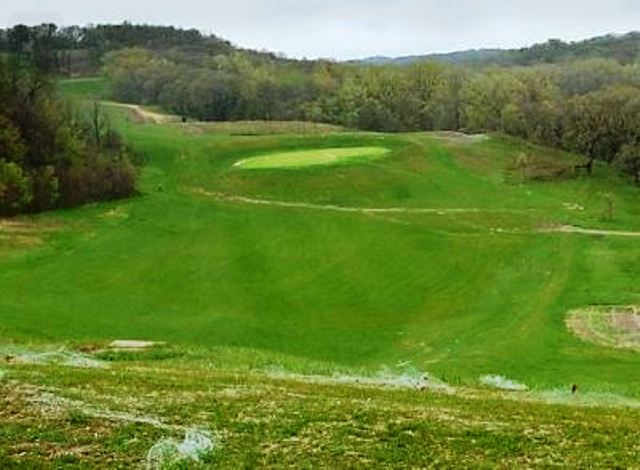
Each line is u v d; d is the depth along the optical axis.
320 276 67.12
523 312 59.31
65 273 64.19
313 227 85.19
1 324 46.53
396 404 23.39
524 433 20.95
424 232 84.75
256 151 133.25
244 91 198.50
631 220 98.25
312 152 131.88
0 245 72.19
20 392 22.48
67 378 24.39
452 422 21.64
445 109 195.38
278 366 33.72
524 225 92.88
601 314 59.16
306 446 19.52
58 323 48.88
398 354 48.75
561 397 27.59
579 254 78.38
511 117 164.88
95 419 20.61
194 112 193.75
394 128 195.00
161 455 18.50
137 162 117.44
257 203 101.44
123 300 57.44
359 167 119.31
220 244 76.50
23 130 97.31
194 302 58.31
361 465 18.48
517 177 127.25
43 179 91.12
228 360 34.97
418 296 63.03
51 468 17.67
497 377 37.84
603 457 19.47
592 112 140.38
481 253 76.50
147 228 82.75
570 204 109.31
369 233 83.00
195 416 21.34
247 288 62.81
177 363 33.22
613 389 37.47
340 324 54.94
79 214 89.50
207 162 126.06
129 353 35.47
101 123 128.38
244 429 20.52
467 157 134.75
